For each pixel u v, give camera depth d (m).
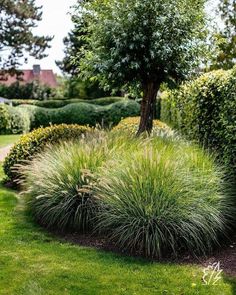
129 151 4.99
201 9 7.21
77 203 4.86
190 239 4.13
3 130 19.94
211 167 4.87
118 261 3.95
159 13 7.01
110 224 4.34
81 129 7.49
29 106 22.67
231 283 3.48
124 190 4.28
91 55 7.58
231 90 5.70
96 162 5.01
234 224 4.77
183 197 4.21
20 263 3.90
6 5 25.56
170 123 12.05
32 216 5.31
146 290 3.37
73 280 3.54
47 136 7.26
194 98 7.23
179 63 7.25
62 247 4.34
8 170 7.21
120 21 7.09
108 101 24.12
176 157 4.68
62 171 4.97
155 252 4.05
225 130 5.89
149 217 4.12
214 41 7.61
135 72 7.44
